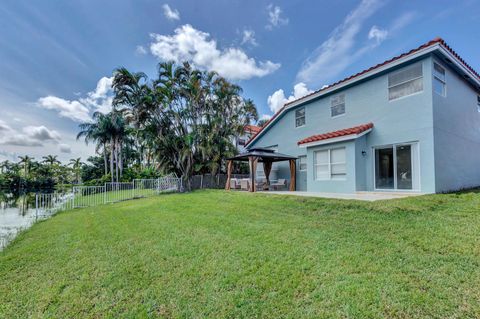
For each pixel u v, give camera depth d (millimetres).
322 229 5988
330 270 4020
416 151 9992
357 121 12359
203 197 12883
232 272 4219
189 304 3459
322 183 12680
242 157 15992
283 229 6234
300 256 4609
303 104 15617
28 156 50906
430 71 9648
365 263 4137
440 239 4781
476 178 12836
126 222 8555
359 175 11336
